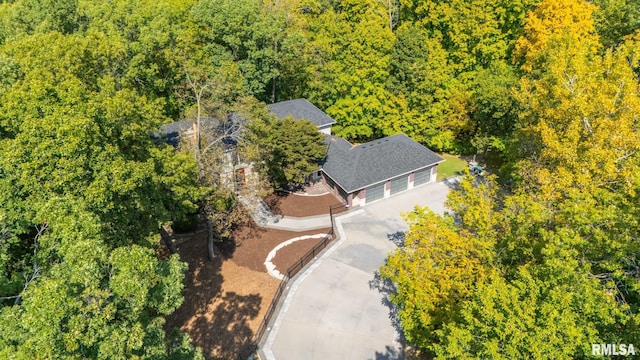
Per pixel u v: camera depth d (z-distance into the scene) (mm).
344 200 38125
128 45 33312
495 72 38594
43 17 39000
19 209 16453
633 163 20984
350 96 46000
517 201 20672
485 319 14547
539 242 18016
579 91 23516
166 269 18031
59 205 15469
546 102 26172
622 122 21672
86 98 20797
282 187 40531
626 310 15555
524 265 17328
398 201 38344
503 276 18953
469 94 41594
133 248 15219
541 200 21500
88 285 12820
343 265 30672
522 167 26672
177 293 17422
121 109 21828
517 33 41812
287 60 45625
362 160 38188
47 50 24969
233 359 23547
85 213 15539
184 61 34531
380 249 32250
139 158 23094
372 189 37844
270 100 48719
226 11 40688
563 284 14977
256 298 27953
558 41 31406
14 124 18953
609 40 39250
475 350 14680
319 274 29875
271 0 54625
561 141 24031
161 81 34219
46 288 11766
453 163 44469
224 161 30828
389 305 27109
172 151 25312
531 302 14383
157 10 37469
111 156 18938
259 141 32312
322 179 41188
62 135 17266
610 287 15820
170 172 24000
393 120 44250
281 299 27781
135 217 21594
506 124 37594
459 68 42938
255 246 32938
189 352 16594
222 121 31188
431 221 21375
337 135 47156
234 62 42438
